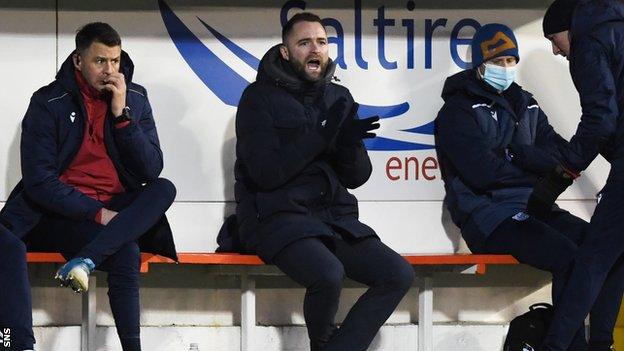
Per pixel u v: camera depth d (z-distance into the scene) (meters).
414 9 29.52
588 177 30.08
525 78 29.97
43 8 28.39
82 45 25.69
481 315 29.98
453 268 28.34
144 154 25.86
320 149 25.86
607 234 25.67
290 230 25.75
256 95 26.73
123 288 24.97
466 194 28.42
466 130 28.23
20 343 23.81
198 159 28.91
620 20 25.91
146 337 28.36
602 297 26.61
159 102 28.80
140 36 28.70
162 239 26.09
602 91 25.53
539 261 27.19
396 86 29.48
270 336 28.61
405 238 29.55
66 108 26.03
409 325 29.16
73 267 24.33
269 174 25.98
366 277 25.84
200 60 28.89
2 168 28.33
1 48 28.30
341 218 26.64
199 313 29.02
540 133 29.17
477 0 29.67
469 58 29.67
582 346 26.69
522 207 28.02
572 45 25.98
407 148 29.53
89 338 27.73
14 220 25.88
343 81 29.34
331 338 25.38
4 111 28.31
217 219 28.94
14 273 24.02
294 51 26.62
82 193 25.72
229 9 28.94
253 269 27.84
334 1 29.27
